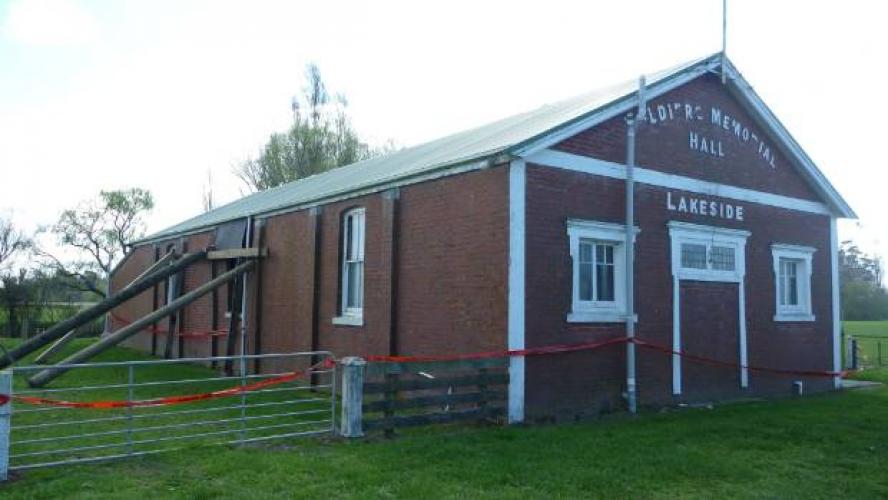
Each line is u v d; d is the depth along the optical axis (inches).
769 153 603.5
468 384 400.8
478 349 433.1
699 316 526.3
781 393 587.2
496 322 420.5
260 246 707.4
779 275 614.5
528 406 418.9
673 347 503.8
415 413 469.7
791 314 605.9
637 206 490.9
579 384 444.8
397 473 296.4
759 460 339.0
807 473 317.4
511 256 413.7
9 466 307.9
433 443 351.9
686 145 531.5
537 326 424.2
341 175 785.6
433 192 478.6
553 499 268.4
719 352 538.6
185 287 884.6
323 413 462.6
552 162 439.5
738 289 560.1
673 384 502.6
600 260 475.5
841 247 3097.9
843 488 293.6
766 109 580.4
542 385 426.6
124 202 1815.9
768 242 591.8
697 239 530.9
